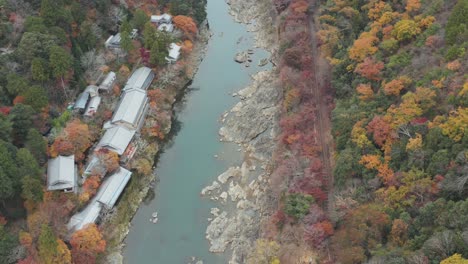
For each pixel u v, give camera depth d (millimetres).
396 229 43781
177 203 62125
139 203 61719
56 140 58500
